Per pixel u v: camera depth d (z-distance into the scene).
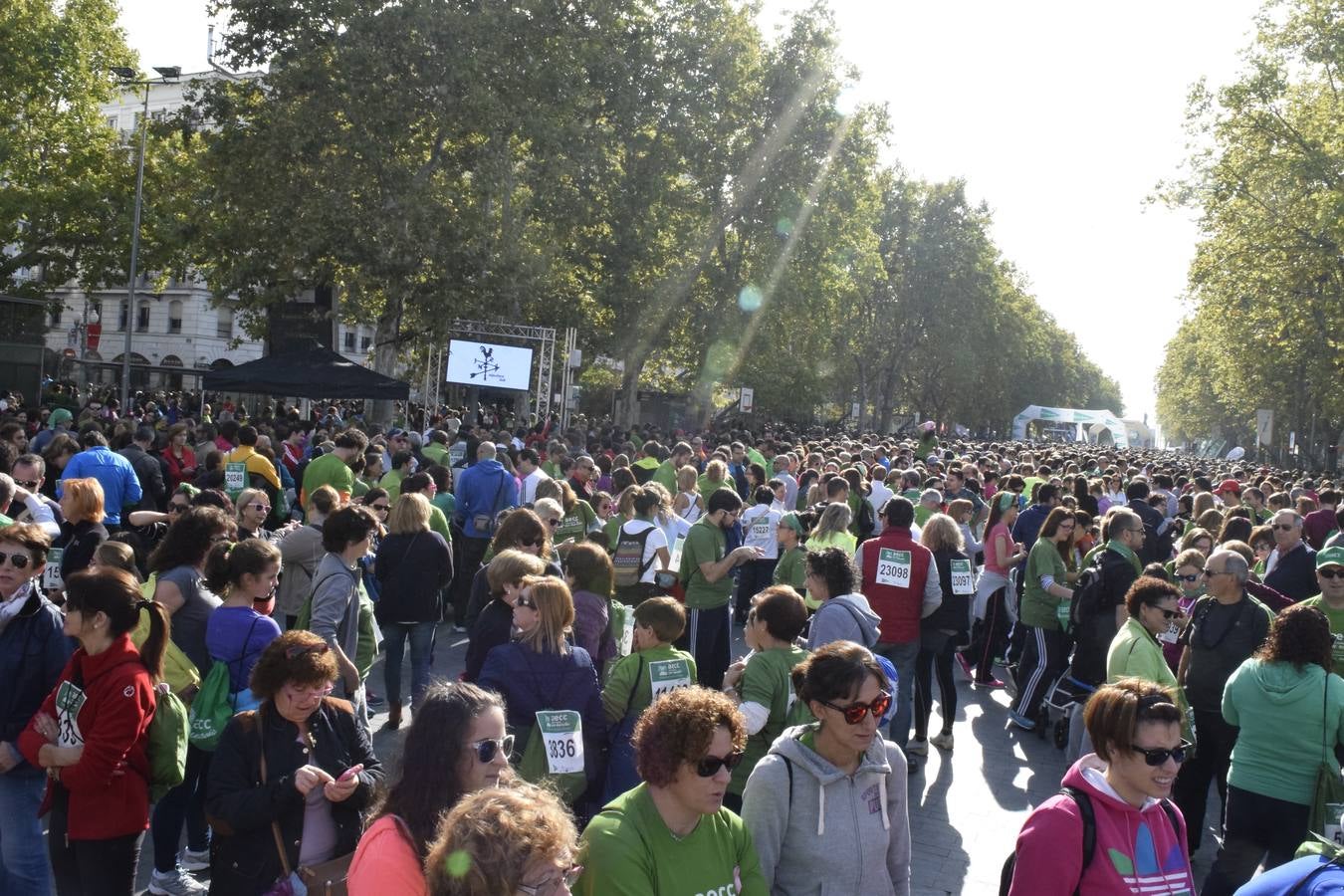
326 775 3.79
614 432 28.23
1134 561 8.38
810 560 6.51
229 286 31.55
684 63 39.34
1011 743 9.36
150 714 4.42
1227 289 34.66
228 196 31.09
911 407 91.19
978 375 78.75
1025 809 7.63
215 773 3.87
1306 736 5.18
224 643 5.27
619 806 3.17
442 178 31.78
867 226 46.69
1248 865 5.36
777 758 3.64
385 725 8.58
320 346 26.69
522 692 4.81
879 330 67.75
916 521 11.82
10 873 4.76
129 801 4.45
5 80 36.59
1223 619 6.55
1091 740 3.39
